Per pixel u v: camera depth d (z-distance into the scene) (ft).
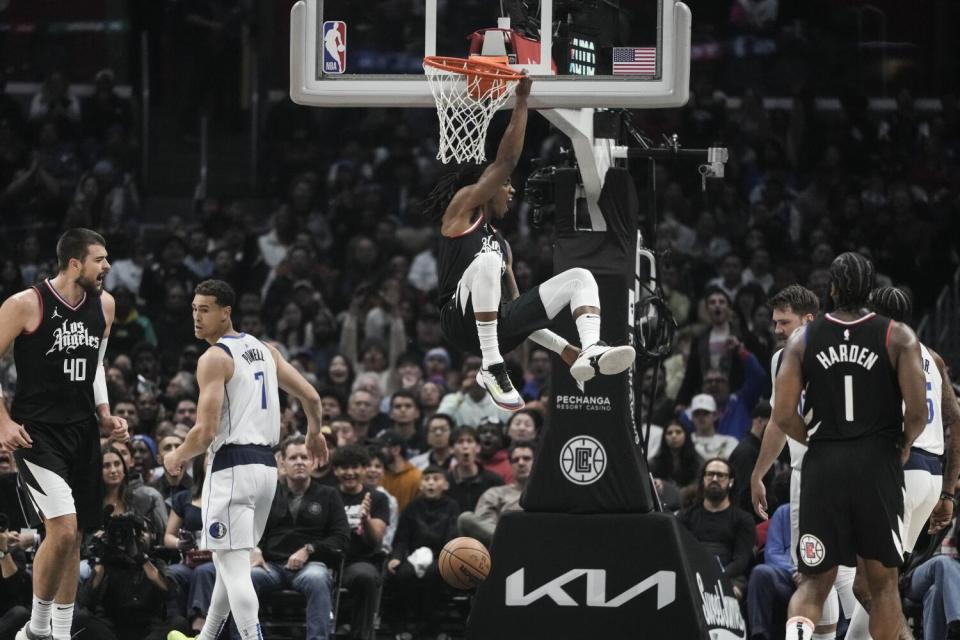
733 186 79.00
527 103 33.91
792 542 38.81
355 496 47.39
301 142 85.71
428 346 66.74
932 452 35.83
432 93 34.88
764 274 70.95
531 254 71.15
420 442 54.65
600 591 36.11
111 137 85.15
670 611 35.70
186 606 45.01
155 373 62.18
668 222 74.43
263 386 36.11
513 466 46.96
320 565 44.65
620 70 34.83
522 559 36.55
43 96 86.17
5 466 47.21
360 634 45.21
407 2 42.98
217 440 35.65
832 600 36.63
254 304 69.72
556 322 36.86
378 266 74.95
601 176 37.52
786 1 89.04
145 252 76.64
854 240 74.95
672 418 54.29
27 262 76.69
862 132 82.38
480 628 36.50
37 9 91.97
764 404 48.14
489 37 35.24
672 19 34.42
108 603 43.86
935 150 81.25
